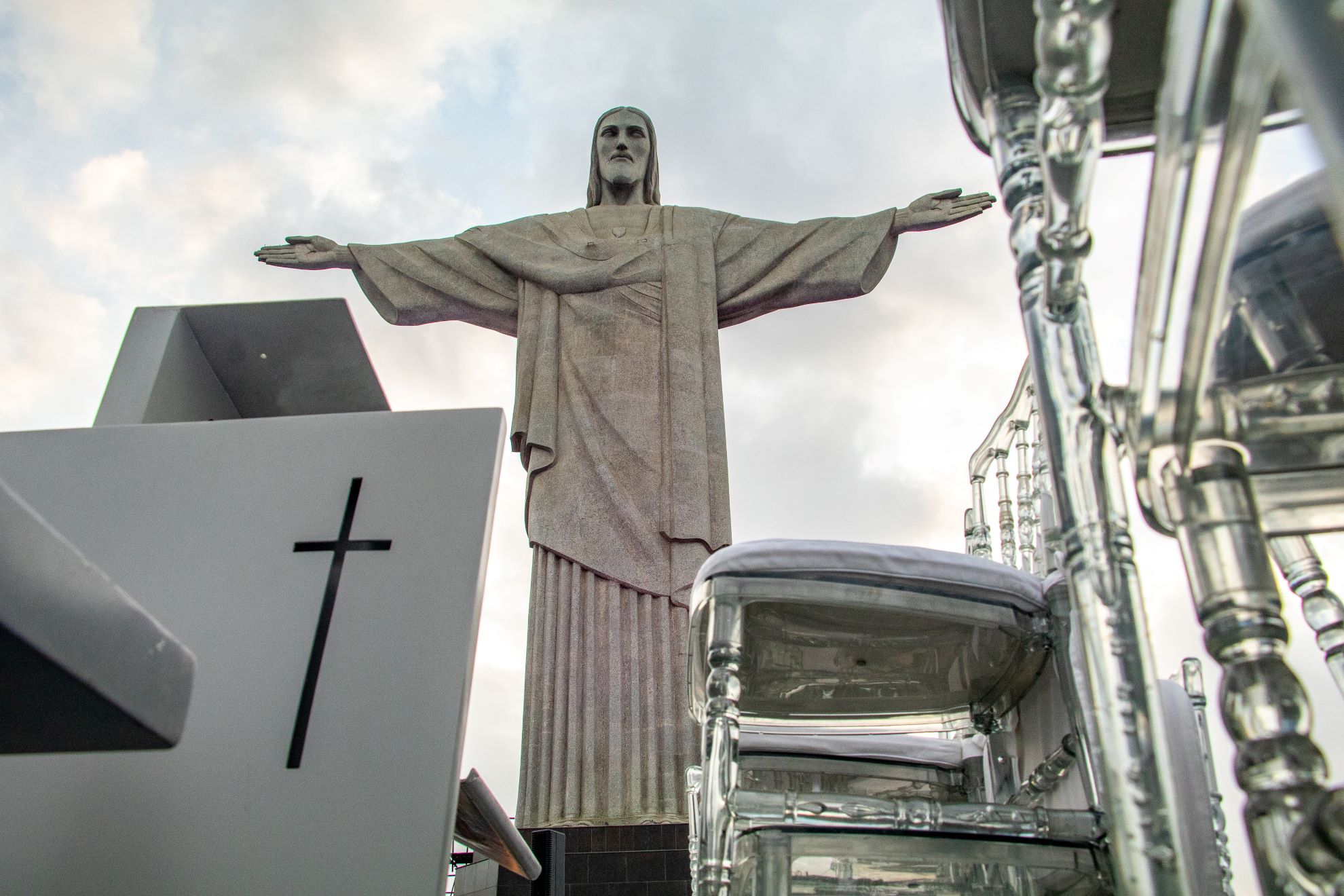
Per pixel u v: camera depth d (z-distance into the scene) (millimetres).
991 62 2234
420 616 2490
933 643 3285
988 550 5309
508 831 3518
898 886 2795
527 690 6637
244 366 3414
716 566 2900
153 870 2201
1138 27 2391
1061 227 1843
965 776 3996
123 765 2312
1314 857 1358
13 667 1161
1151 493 1848
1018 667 3305
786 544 2906
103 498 2709
